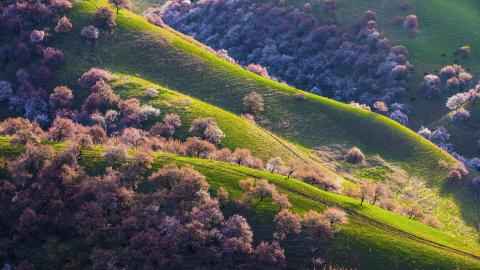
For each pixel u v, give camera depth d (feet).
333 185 286.25
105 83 368.89
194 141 284.00
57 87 357.82
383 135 384.27
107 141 282.97
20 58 382.83
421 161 360.89
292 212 230.68
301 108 400.67
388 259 212.23
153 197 224.94
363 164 354.33
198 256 202.28
